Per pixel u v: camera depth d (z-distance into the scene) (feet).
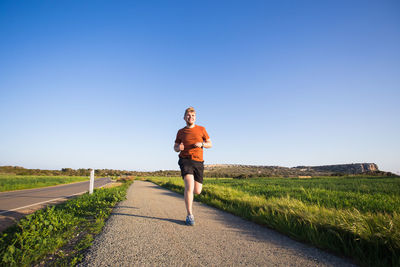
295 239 8.69
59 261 6.52
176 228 10.18
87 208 17.22
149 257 6.53
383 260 6.10
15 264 6.22
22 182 76.84
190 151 11.44
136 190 38.63
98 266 5.90
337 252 7.15
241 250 7.30
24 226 9.27
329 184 54.54
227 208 16.12
